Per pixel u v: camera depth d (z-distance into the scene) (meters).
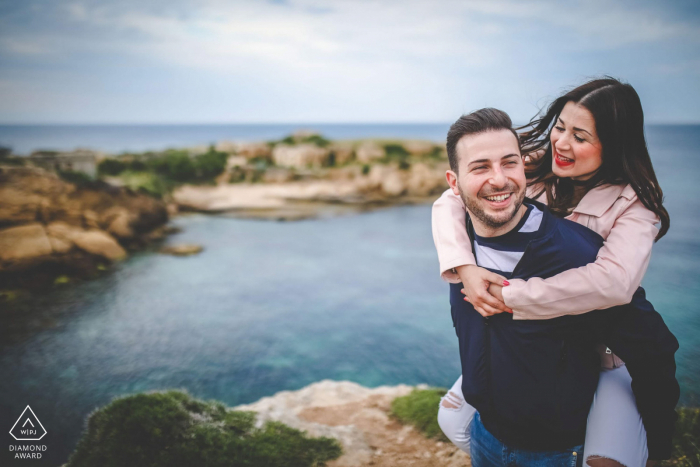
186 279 19.42
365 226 30.66
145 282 18.95
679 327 11.52
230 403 10.24
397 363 11.99
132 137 181.88
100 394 10.56
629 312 1.51
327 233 28.69
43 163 27.20
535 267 1.52
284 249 24.69
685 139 86.56
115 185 25.34
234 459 3.19
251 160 49.78
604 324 1.54
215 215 33.22
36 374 11.49
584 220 1.80
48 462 8.12
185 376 11.41
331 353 12.62
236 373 11.57
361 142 54.94
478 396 1.67
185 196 35.66
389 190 40.97
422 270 20.75
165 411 3.47
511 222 1.58
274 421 3.82
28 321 14.89
